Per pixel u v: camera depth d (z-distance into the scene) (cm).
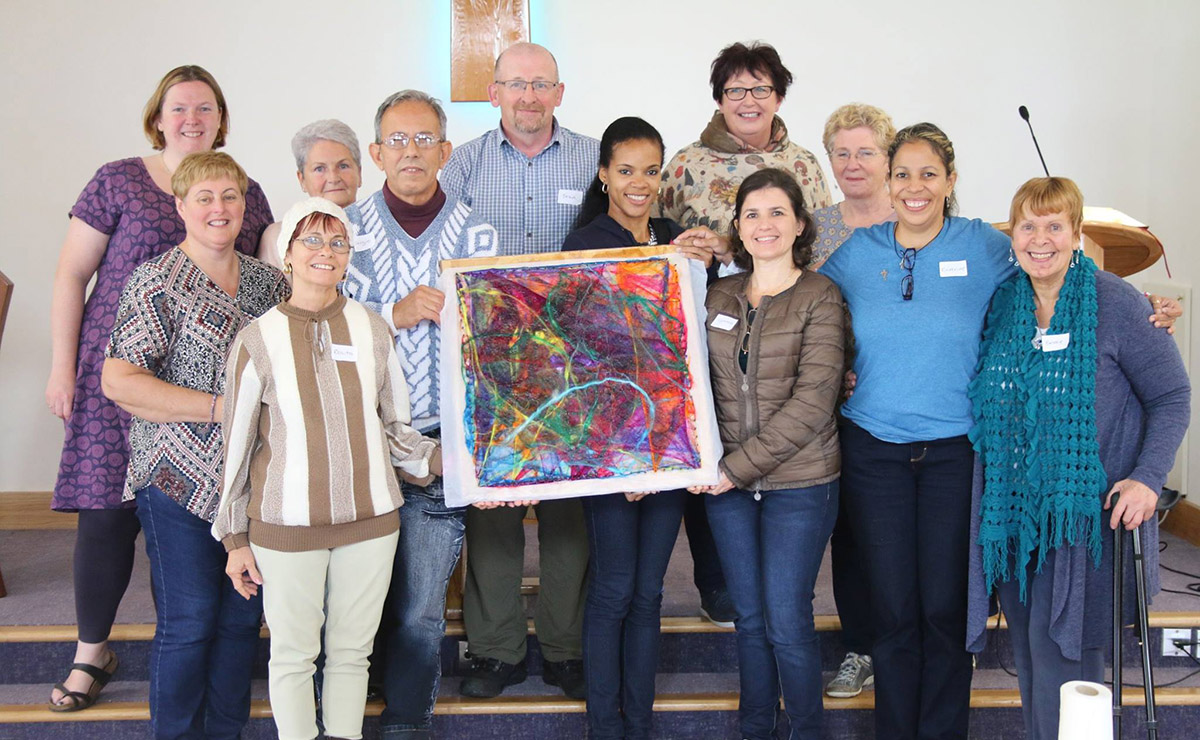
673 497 254
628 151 266
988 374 237
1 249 439
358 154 329
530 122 301
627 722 262
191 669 246
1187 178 418
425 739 263
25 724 283
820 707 253
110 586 283
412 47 443
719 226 311
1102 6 443
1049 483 225
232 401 230
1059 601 227
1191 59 415
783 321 244
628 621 260
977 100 447
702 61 446
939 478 243
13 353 442
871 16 445
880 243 250
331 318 239
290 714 238
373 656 281
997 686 299
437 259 261
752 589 253
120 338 237
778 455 239
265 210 303
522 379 245
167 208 278
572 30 444
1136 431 230
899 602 246
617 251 255
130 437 251
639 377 246
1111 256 322
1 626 312
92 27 434
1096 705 186
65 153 438
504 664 292
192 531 243
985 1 443
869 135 294
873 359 245
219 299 245
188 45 438
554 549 284
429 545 255
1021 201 228
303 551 233
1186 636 308
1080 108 447
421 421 257
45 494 445
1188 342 418
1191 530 411
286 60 441
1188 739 288
